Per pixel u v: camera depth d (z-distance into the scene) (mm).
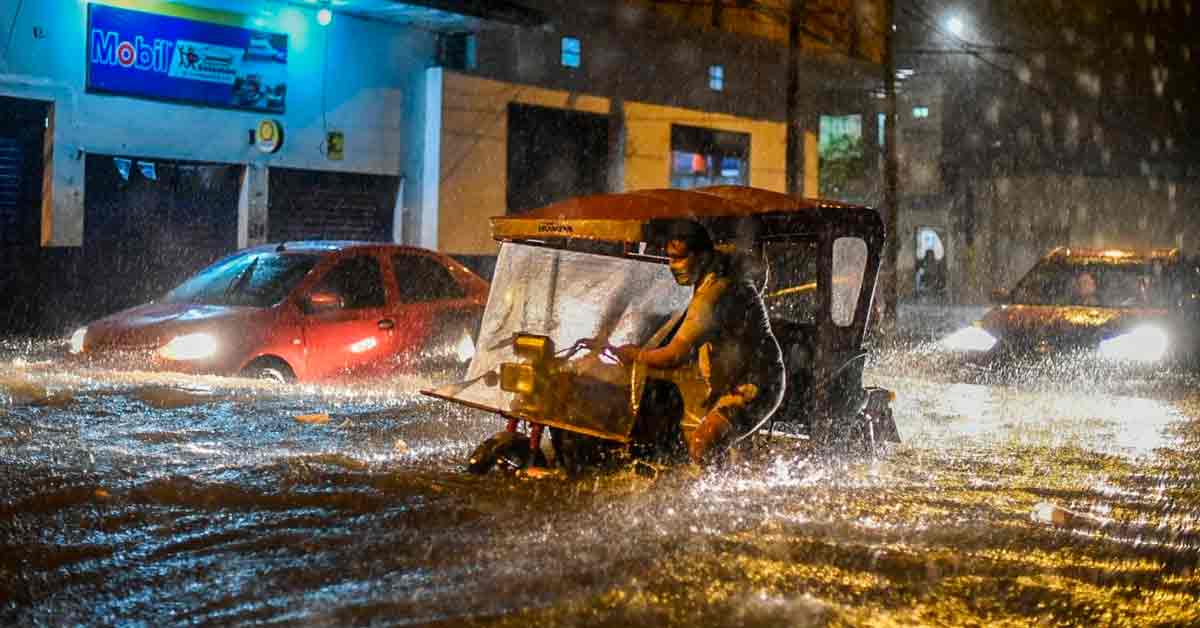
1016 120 41750
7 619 4219
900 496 6406
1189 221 42750
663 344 6699
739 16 28312
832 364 7285
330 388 10180
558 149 25609
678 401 6742
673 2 26750
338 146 21719
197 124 19703
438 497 5992
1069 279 15625
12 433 7461
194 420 8133
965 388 13180
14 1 17453
